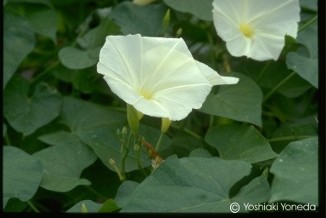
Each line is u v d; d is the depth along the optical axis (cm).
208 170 46
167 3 59
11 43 61
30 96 65
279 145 58
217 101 55
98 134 55
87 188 55
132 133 50
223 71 60
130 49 48
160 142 51
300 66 57
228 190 45
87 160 54
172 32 63
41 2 64
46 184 52
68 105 61
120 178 51
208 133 55
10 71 60
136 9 61
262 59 56
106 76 46
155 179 45
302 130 58
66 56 60
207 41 64
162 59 48
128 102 46
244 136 53
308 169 43
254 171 49
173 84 48
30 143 61
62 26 70
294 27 57
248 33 57
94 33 62
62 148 54
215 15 55
